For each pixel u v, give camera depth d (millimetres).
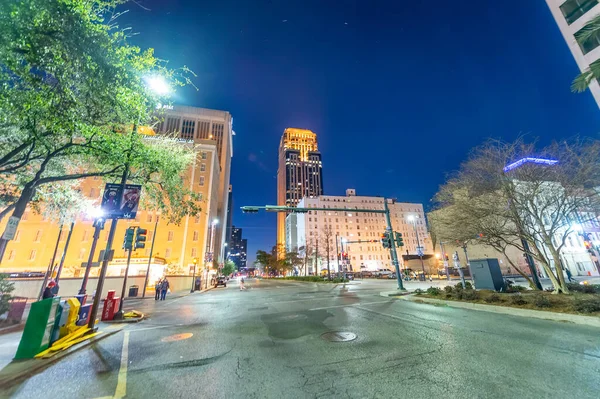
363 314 10484
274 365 5121
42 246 42250
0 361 5570
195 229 49438
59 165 12422
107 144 9273
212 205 57250
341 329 7953
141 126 10602
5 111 6633
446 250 52000
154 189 13180
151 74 8398
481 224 13812
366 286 29219
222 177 89812
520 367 4605
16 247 41375
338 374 4566
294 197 155500
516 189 12578
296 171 162875
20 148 8555
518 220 12758
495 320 8523
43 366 5367
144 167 11789
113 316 10773
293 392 3934
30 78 5836
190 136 90062
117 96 7484
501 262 38719
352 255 102938
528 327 7430
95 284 24250
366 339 6730
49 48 5590
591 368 4441
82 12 5965
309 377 4480
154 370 5070
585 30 9664
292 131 179375
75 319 7844
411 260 57844
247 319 10445
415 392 3803
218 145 92250
